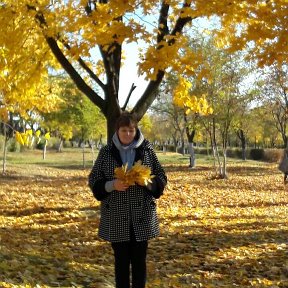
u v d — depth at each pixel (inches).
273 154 1950.1
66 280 216.7
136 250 172.1
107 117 422.9
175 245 315.3
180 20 392.2
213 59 925.8
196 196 628.4
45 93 439.2
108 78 416.5
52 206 494.3
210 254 293.3
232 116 1020.5
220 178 994.7
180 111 1300.4
